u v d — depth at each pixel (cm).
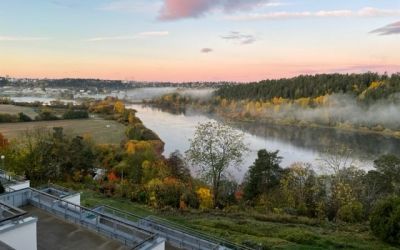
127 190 3033
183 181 3703
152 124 11150
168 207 2658
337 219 2641
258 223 2364
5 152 3581
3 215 1233
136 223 1564
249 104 14825
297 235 2089
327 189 3244
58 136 4616
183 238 1478
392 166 3531
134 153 5053
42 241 1288
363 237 2158
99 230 1371
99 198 2841
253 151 7081
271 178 3628
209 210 2730
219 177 3347
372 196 3153
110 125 9344
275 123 12550
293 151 7612
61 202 1587
